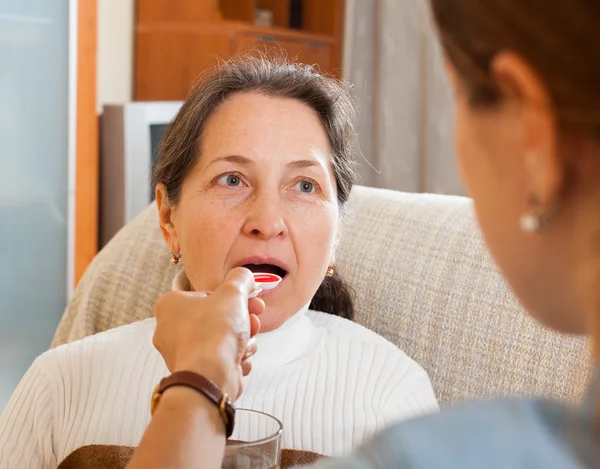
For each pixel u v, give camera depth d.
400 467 0.41
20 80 2.46
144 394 1.13
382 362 1.17
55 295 2.66
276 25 4.03
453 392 1.22
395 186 3.72
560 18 0.41
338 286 1.31
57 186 2.60
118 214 2.71
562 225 0.44
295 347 1.17
